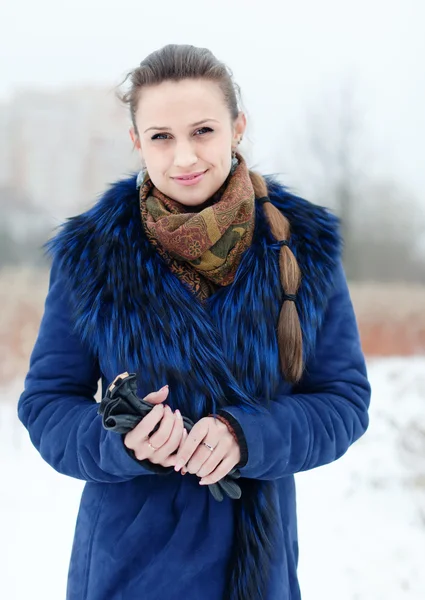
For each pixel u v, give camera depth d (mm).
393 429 3750
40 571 2498
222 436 1031
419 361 5684
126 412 967
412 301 7457
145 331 1147
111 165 12781
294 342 1176
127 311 1159
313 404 1190
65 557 2602
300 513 2977
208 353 1137
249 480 1162
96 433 1090
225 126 1175
